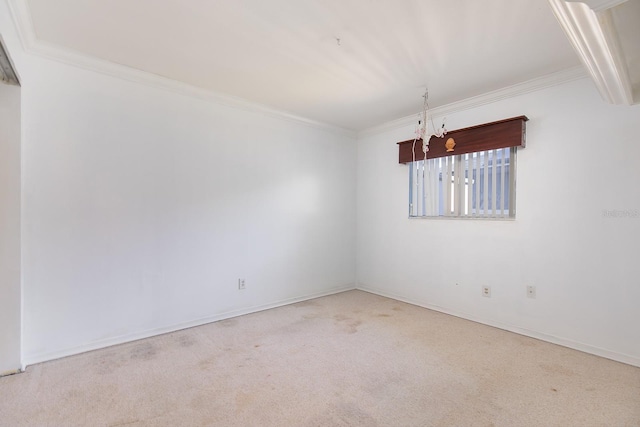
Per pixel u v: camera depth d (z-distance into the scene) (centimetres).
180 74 278
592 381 210
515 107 297
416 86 298
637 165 233
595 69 156
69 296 244
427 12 189
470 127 321
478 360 239
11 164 215
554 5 116
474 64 253
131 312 272
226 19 198
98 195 256
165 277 291
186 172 303
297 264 396
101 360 236
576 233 261
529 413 176
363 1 179
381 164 430
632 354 233
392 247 414
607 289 245
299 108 363
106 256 260
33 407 179
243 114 344
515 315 296
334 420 170
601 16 111
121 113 266
